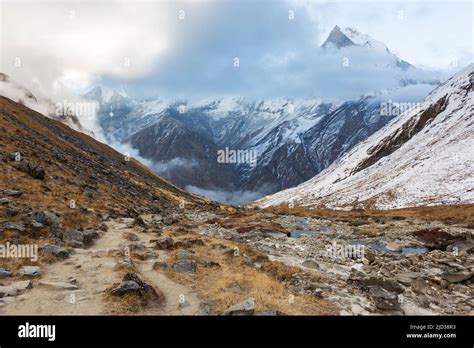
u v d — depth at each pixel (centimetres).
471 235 4497
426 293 2364
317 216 8662
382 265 2980
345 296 2134
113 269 2162
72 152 8069
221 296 1872
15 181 3800
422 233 4938
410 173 17825
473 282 2639
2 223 2608
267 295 1961
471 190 13100
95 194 5056
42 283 1836
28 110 11431
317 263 2859
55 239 2641
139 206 6078
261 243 3891
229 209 10950
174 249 2977
